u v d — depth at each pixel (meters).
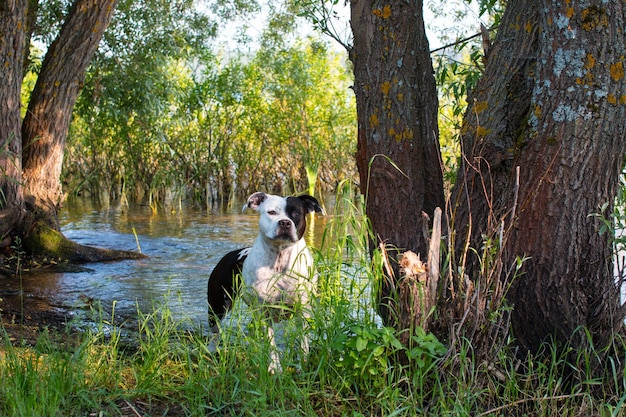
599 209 3.87
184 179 16.06
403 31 4.44
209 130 16.12
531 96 4.05
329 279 4.29
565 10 3.72
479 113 4.21
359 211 4.36
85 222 12.88
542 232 3.88
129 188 16.52
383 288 4.42
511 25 4.21
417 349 3.63
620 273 3.96
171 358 4.59
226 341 4.21
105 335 5.52
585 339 3.94
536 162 3.86
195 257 9.37
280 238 4.66
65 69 9.47
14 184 8.68
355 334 4.10
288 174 16.94
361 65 4.54
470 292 3.73
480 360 3.80
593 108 3.72
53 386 3.57
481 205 4.18
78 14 9.43
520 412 3.71
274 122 16.41
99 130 15.70
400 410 3.42
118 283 7.71
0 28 8.21
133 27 12.59
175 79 15.59
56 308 6.50
